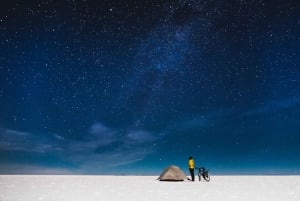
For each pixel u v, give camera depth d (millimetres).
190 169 22734
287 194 13539
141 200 11492
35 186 18938
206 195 13148
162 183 21062
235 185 18922
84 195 13352
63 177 34031
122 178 31109
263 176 33969
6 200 11461
